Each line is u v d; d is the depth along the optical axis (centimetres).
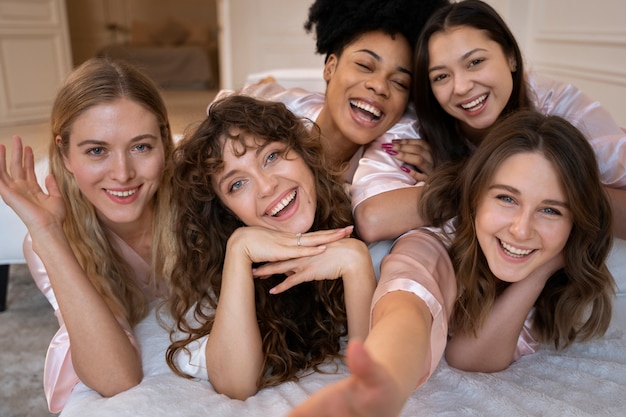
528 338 100
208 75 654
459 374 89
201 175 88
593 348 99
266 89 159
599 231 88
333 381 87
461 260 91
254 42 415
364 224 101
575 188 80
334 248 86
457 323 95
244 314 84
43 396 127
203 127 89
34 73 412
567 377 90
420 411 79
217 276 97
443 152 122
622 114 202
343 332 100
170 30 707
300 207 91
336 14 126
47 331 156
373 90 118
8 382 132
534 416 78
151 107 95
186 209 94
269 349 90
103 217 104
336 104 125
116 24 688
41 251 86
